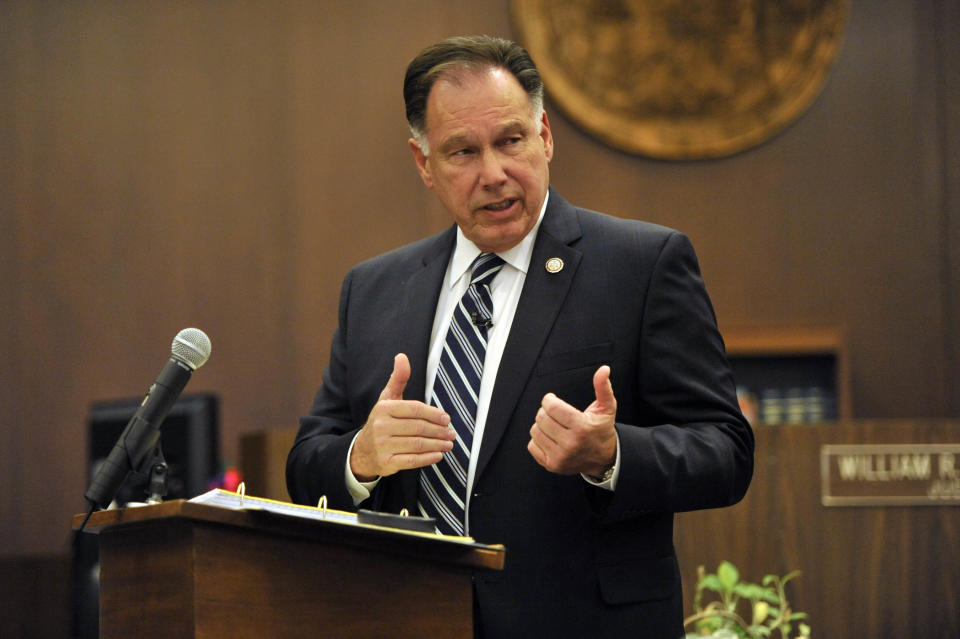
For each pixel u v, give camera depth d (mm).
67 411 20062
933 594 13188
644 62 21234
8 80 20328
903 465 13344
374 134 21094
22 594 19438
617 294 6703
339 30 21188
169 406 5566
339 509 6609
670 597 6387
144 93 20641
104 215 20375
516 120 6645
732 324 20969
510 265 7043
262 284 20688
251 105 20906
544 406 5699
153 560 4934
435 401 6777
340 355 7656
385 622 5156
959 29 21328
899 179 21172
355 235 20938
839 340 20391
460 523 6461
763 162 21266
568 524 6316
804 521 13312
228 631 4766
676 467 5992
